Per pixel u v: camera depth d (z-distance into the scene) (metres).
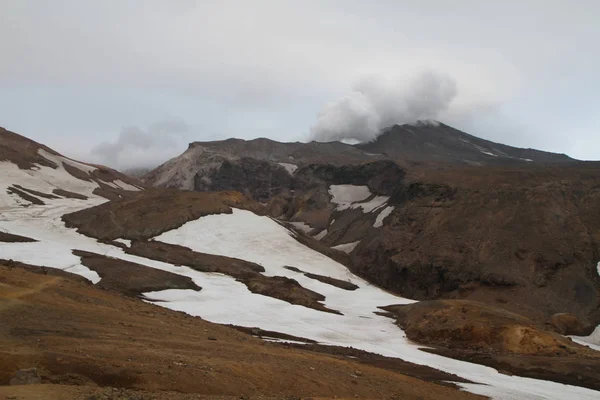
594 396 33.44
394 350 43.69
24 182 119.44
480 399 28.98
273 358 25.12
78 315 24.58
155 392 16.62
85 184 136.62
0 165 126.56
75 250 63.16
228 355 23.45
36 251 58.81
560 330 62.44
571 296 75.19
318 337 44.97
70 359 17.61
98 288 35.56
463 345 48.75
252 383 20.20
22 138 153.25
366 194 183.62
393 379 28.05
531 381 36.41
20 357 16.80
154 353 20.61
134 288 51.97
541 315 71.06
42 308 23.88
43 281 30.06
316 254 99.56
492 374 37.69
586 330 63.59
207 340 26.39
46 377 16.03
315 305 62.03
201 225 95.81
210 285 61.78
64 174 140.00
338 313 60.69
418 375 33.59
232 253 86.75
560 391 34.03
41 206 100.75
